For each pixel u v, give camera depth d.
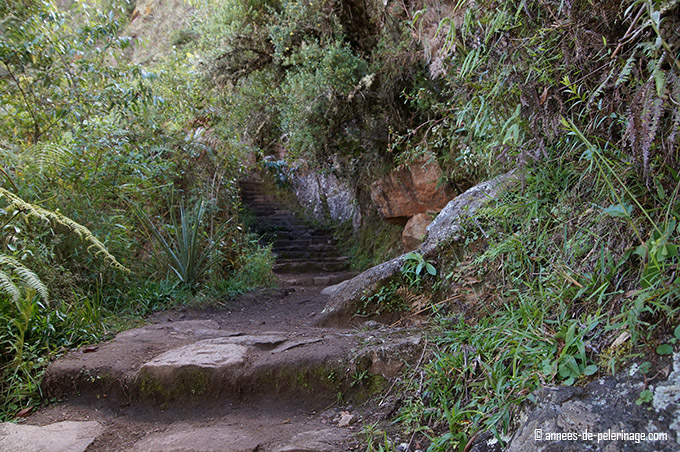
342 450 1.82
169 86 5.94
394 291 2.91
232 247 5.48
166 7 12.02
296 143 5.95
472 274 2.54
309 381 2.31
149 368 2.40
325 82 5.22
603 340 1.52
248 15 6.39
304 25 5.74
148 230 4.63
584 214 1.85
